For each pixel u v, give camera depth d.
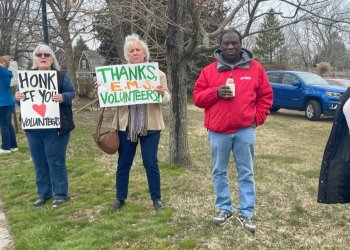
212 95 4.16
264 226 4.58
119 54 11.40
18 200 5.83
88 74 20.38
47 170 5.61
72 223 4.87
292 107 15.39
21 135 10.73
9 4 17.98
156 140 4.98
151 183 5.07
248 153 4.31
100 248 4.18
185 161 7.04
